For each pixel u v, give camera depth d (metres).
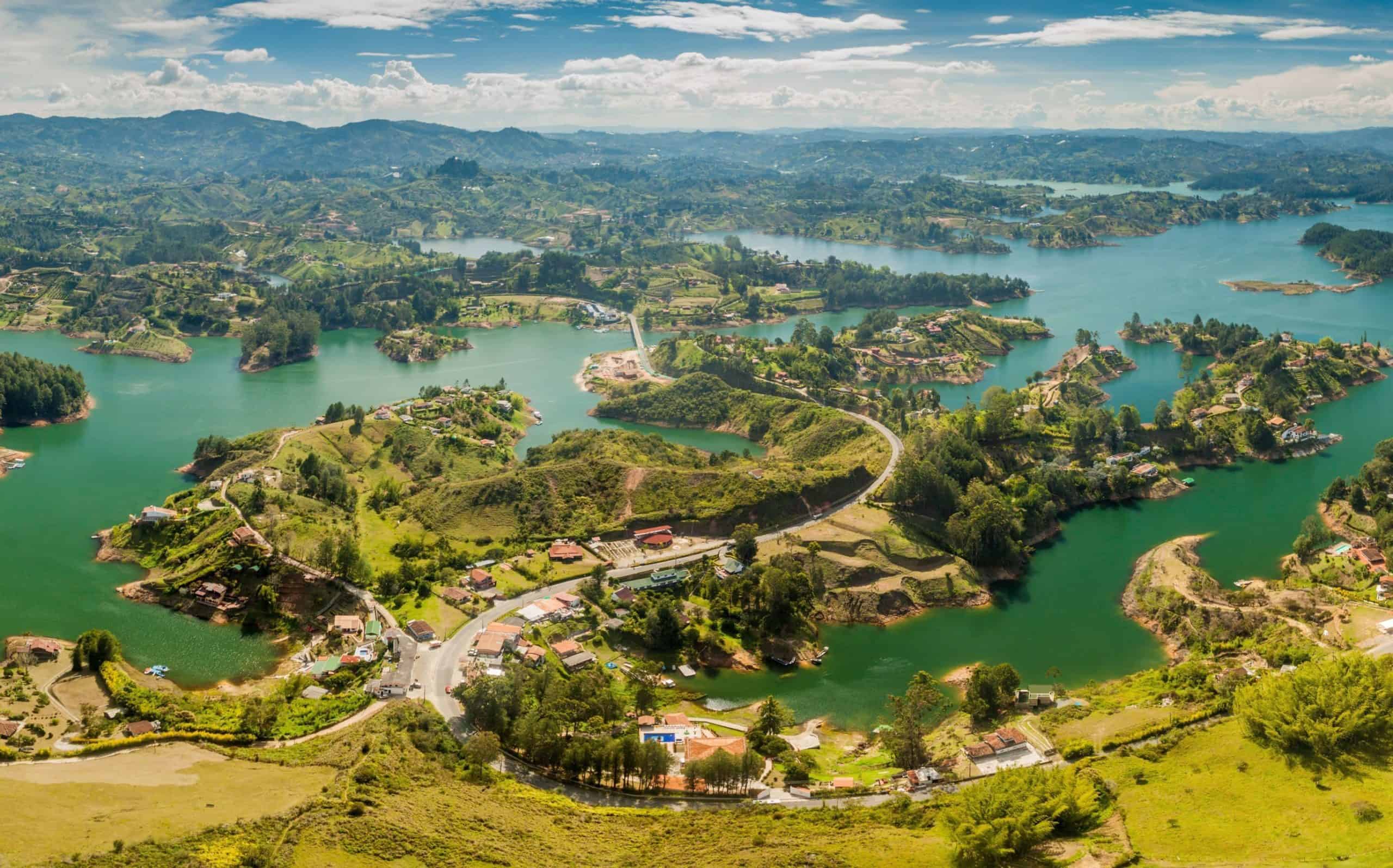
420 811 173.62
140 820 161.62
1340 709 183.75
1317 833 158.00
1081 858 157.50
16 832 152.25
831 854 161.88
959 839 158.62
